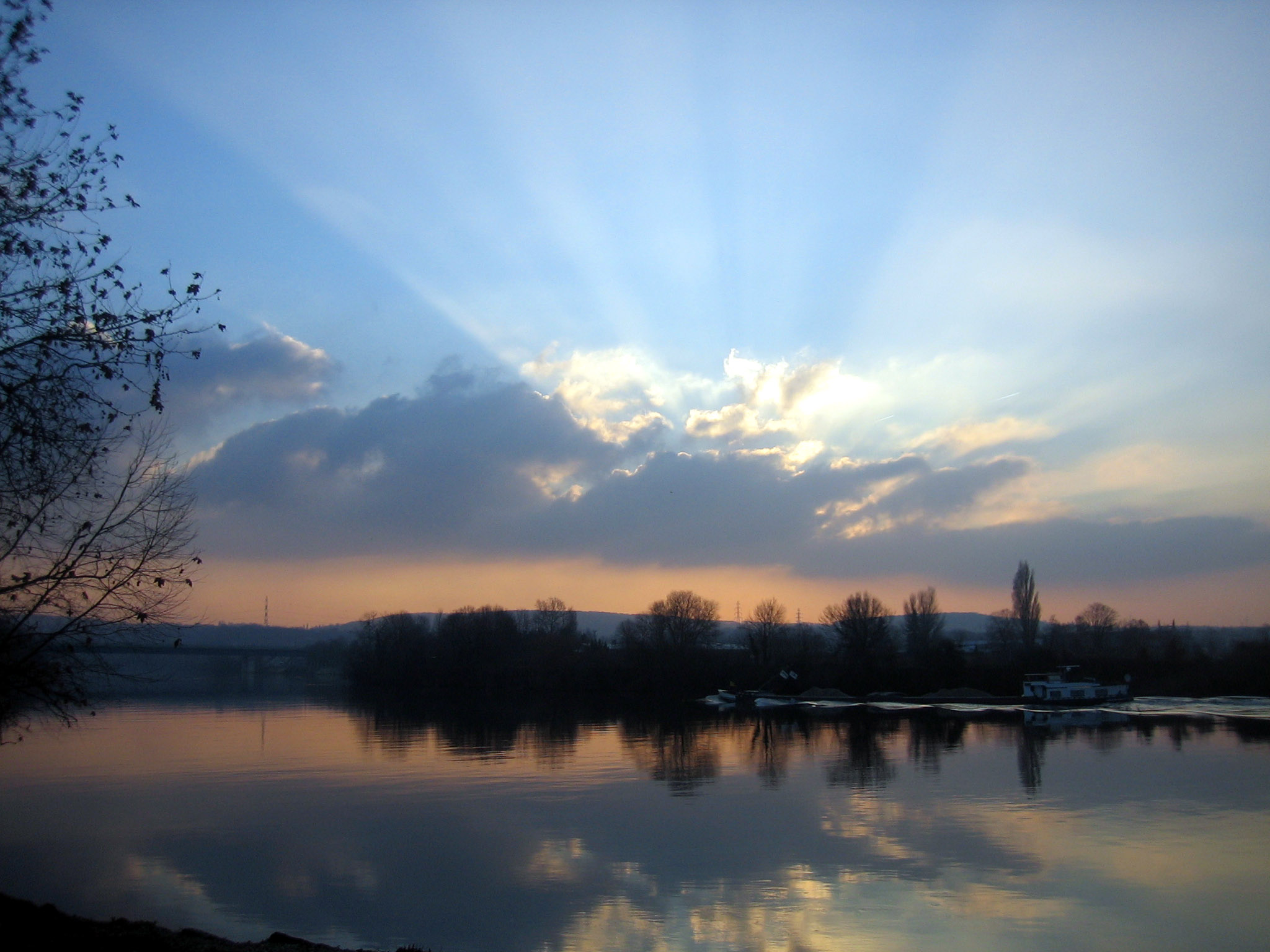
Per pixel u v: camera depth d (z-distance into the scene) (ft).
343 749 305.94
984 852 148.05
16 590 73.10
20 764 265.34
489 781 232.73
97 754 287.07
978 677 578.66
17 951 66.28
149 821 180.75
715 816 181.98
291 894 129.59
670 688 622.95
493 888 131.44
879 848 151.74
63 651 75.20
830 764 260.83
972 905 121.08
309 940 109.19
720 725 406.41
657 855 149.69
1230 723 379.35
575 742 331.16
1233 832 161.38
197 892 130.72
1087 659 590.96
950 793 204.85
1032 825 168.86
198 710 489.26
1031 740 317.42
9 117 69.46
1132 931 111.14
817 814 182.09
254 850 155.12
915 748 298.76
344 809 193.06
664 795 208.64
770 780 230.07
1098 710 464.24
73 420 75.00
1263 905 120.37
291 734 356.59
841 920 115.65
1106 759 262.06
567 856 149.79
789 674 595.88
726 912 119.55
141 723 401.90
